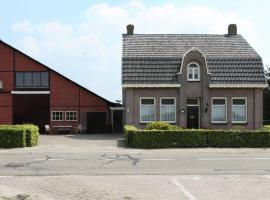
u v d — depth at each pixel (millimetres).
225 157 21766
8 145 27312
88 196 12188
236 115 38125
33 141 28500
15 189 13234
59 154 23453
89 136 39562
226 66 38656
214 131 27375
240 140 27312
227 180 14789
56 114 45875
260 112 38156
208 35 42875
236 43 41750
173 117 37938
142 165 18703
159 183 14188
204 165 18672
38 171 16984
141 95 37844
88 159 20906
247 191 12875
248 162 19641
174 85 37688
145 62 38500
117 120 46844
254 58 39125
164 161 20062
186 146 27250
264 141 27391
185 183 14203
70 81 45969
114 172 16734
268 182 14398
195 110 38219
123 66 38281
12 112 45562
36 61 45719
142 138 27031
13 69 45625
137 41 41406
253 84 37844
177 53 39750
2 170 17234
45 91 45812
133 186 13648
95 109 46062
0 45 45594
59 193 12633
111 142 31844
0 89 45531
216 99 38062
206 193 12578
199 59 37875
